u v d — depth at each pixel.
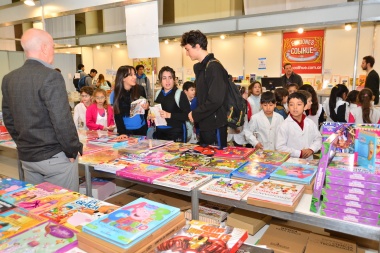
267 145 3.15
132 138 2.83
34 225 1.16
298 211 1.36
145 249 0.95
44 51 1.83
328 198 1.30
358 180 1.23
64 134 1.77
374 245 1.62
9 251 0.98
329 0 4.53
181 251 0.96
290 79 6.32
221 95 2.20
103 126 3.57
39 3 3.39
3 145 2.63
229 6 7.40
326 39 7.00
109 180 2.55
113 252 0.91
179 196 2.34
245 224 1.79
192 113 2.33
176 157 2.19
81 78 8.49
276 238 1.67
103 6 2.89
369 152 1.28
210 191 1.56
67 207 1.33
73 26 7.97
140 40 2.77
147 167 1.96
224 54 8.27
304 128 2.57
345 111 3.82
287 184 1.56
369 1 3.53
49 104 1.72
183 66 8.79
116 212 1.12
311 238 1.64
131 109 3.01
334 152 1.47
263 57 7.80
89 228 0.99
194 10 7.84
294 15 4.14
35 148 1.86
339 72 6.96
